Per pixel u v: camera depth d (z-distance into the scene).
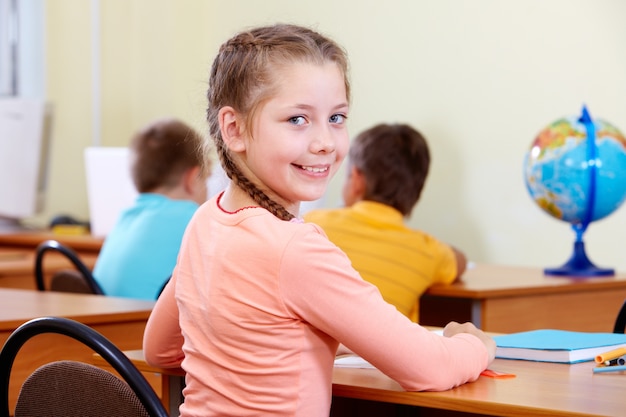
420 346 1.47
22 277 4.02
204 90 1.75
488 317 3.01
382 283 2.95
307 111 1.52
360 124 5.13
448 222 4.79
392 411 1.93
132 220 3.46
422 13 4.89
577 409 1.32
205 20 5.82
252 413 1.49
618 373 1.61
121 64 5.88
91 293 3.18
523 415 1.34
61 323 1.59
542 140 3.46
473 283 3.19
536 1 4.49
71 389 1.60
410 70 4.93
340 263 1.47
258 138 1.53
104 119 5.88
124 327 2.52
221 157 1.60
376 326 1.46
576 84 4.36
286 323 1.47
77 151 5.87
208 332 1.53
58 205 5.83
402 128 3.14
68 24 5.86
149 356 1.77
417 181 3.10
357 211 3.05
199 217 1.62
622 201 3.45
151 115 5.84
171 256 3.37
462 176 4.74
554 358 1.72
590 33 4.32
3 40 5.86
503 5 4.60
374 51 5.08
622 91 4.21
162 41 5.81
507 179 4.58
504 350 1.78
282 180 1.53
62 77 5.86
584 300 3.28
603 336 1.88
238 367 1.49
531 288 3.10
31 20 5.86
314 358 1.49
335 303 1.45
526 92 4.52
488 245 4.65
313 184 1.54
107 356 1.55
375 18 5.07
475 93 4.69
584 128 3.41
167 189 3.49
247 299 1.48
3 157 4.95
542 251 4.46
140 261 3.35
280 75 1.51
